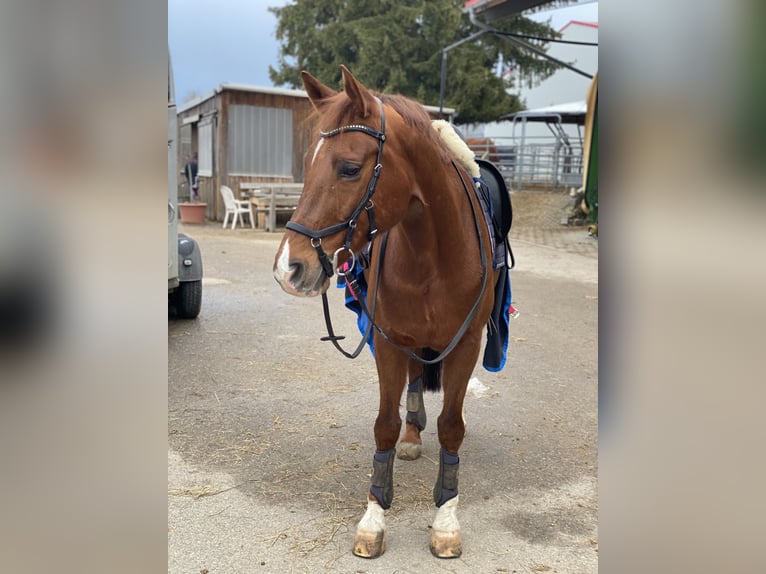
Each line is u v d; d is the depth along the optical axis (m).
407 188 2.22
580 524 2.82
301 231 2.00
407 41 19.78
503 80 21.86
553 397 4.36
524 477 3.24
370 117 2.10
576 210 14.12
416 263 2.40
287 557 2.54
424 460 3.45
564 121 20.94
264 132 14.31
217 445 3.53
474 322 2.54
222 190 13.69
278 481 3.15
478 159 3.25
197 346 5.33
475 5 10.88
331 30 20.55
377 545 2.55
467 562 2.53
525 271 9.27
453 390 2.59
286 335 5.71
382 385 2.60
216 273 8.56
